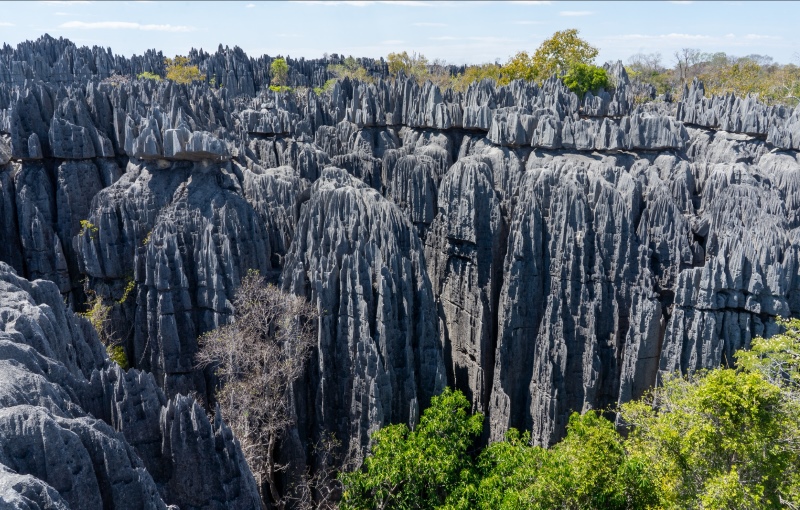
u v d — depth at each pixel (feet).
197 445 75.87
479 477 115.34
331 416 137.49
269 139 220.02
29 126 169.07
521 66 354.13
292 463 133.49
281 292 139.85
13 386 61.87
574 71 306.55
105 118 180.14
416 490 109.70
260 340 136.77
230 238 153.58
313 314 136.46
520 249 148.66
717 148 206.90
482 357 158.71
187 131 157.58
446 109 213.66
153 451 77.05
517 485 97.76
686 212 155.84
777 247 123.65
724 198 142.82
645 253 140.36
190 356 150.10
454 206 165.27
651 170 165.58
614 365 143.74
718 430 83.76
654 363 137.49
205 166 164.14
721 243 132.57
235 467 77.82
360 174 212.43
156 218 157.79
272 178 171.73
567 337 144.97
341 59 620.49
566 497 87.25
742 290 123.34
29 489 48.14
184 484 76.02
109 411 76.84
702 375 116.67
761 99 359.25
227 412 124.16
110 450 61.00
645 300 136.46
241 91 421.59
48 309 83.97
